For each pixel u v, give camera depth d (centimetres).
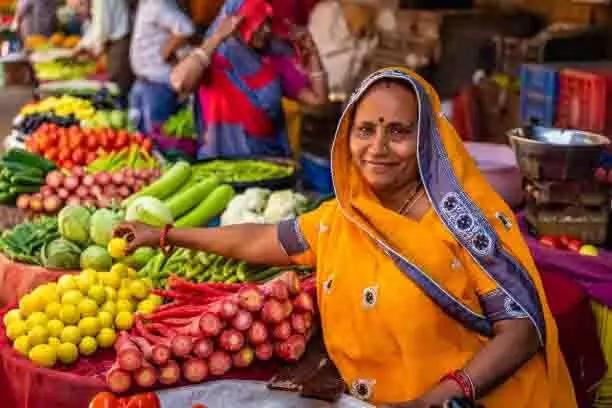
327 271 237
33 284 313
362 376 233
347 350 232
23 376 241
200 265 295
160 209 327
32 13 1064
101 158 449
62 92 730
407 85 227
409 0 746
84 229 318
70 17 1067
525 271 219
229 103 467
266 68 466
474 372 211
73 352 246
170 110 592
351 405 222
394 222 226
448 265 221
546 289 300
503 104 599
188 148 555
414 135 227
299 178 452
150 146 484
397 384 229
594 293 307
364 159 230
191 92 461
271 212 350
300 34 465
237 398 232
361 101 230
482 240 220
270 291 235
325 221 245
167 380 230
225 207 358
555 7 693
